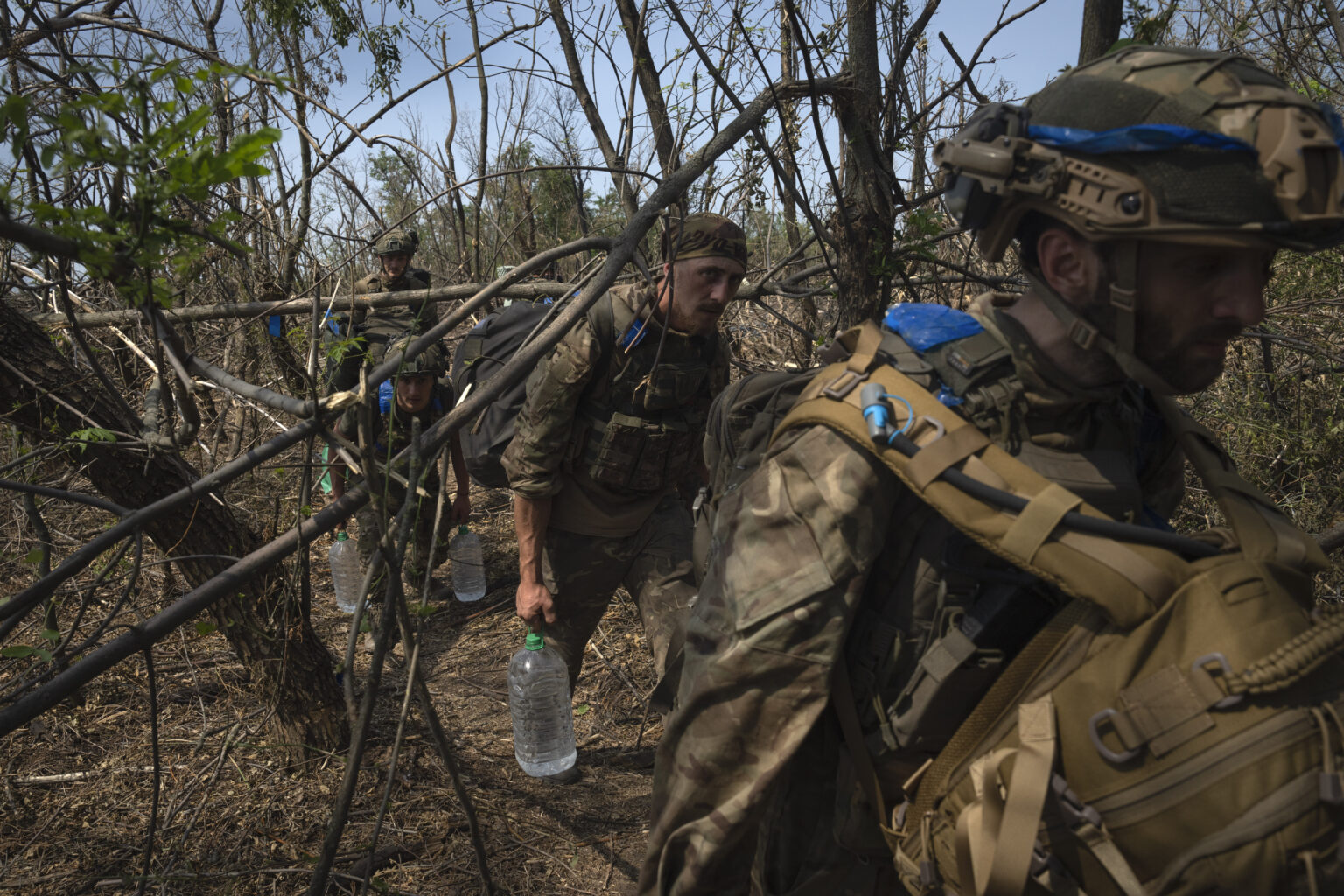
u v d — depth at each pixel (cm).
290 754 261
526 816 250
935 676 88
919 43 326
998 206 88
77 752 268
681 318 227
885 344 96
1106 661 78
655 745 292
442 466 145
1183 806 73
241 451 318
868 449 88
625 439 235
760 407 121
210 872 214
